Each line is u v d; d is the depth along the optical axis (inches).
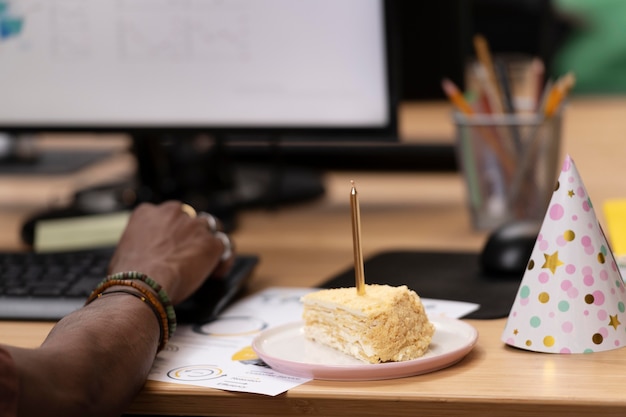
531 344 46.5
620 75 160.7
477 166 65.1
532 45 97.3
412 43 81.8
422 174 84.7
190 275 50.9
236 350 47.9
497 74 65.8
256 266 56.9
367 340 45.0
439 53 81.7
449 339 47.1
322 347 46.9
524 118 64.5
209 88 66.1
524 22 97.6
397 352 45.2
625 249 55.5
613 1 159.9
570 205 46.8
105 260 56.9
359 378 44.5
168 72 66.3
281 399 44.0
